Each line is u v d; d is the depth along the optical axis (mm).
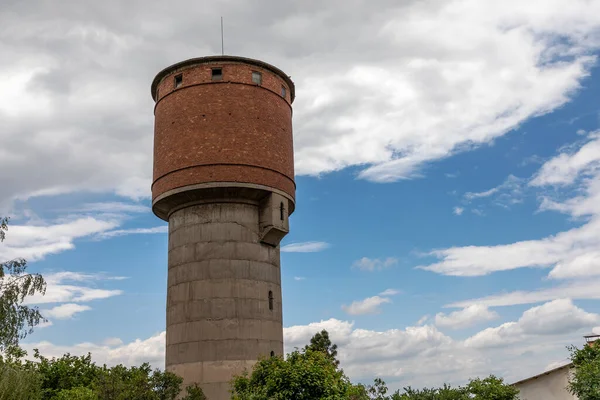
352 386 24531
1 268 28203
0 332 26953
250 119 35719
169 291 35219
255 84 36531
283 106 38188
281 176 36250
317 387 22750
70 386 29125
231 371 32219
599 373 28047
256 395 22844
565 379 39594
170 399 29281
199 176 34344
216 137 34906
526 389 40344
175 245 35531
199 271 34031
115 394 25781
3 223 29109
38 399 25219
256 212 35719
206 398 31797
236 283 33812
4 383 23422
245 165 34688
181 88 36312
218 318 33062
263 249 35469
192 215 35125
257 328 33656
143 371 28047
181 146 35250
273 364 24703
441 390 36531
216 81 35938
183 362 32938
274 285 35594
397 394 36062
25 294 28000
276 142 36562
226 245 34312
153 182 36812
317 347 49312
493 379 36312
